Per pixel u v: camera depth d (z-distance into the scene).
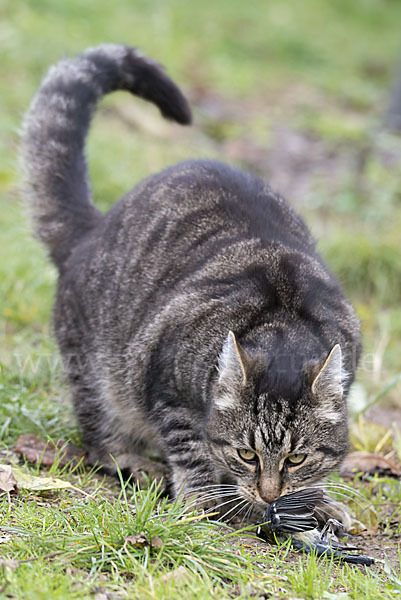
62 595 5.93
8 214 14.83
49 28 22.22
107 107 20.64
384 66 30.16
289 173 19.95
